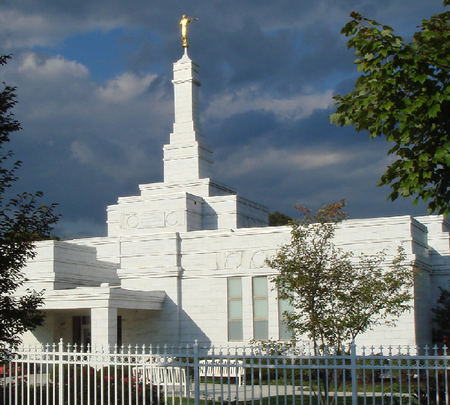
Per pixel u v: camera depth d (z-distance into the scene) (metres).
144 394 17.58
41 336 42.50
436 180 14.14
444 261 41.25
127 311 41.78
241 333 38.69
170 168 53.78
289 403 21.47
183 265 41.19
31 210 16.56
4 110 16.33
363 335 34.69
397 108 13.80
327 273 21.39
